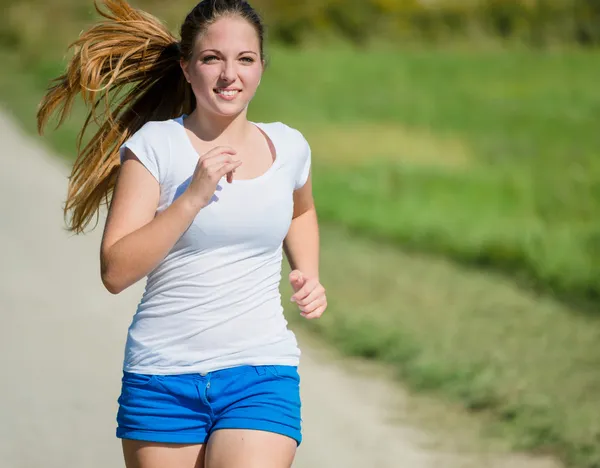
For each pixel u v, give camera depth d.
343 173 51.78
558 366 20.92
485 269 31.14
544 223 39.59
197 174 9.42
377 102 82.88
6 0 103.38
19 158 46.75
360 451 16.66
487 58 112.94
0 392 18.58
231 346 9.98
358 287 27.95
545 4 127.62
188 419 9.95
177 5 107.94
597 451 16.52
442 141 66.00
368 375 20.80
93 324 23.27
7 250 29.94
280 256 10.42
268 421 9.77
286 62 102.81
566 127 72.00
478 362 20.92
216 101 10.11
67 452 16.00
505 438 17.25
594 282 28.39
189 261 9.93
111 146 11.42
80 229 11.55
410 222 38.44
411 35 127.44
